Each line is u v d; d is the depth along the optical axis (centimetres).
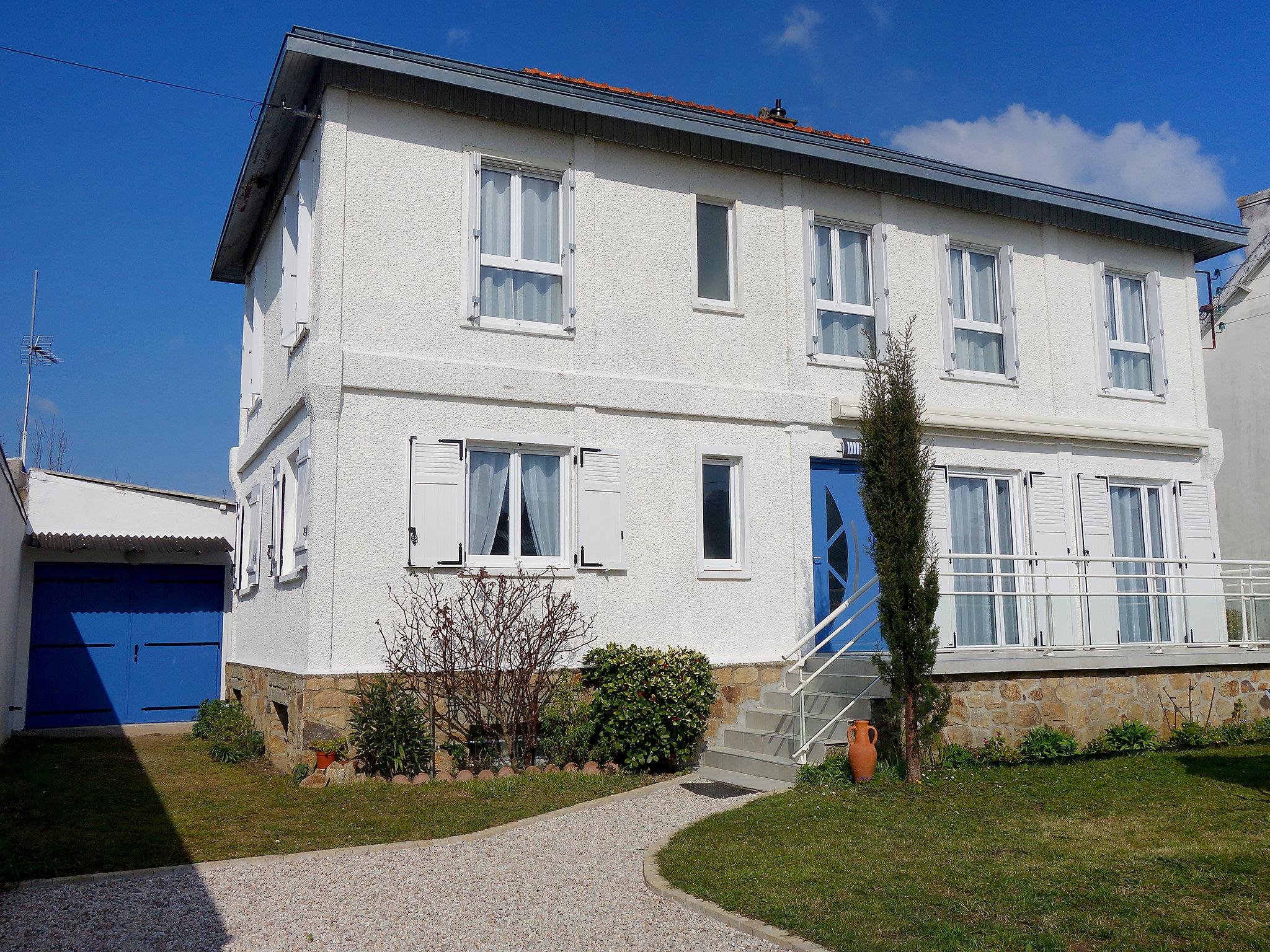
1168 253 1573
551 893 639
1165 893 595
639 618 1148
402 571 1041
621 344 1177
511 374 1109
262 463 1379
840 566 1274
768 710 1138
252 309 1594
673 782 1006
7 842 747
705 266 1255
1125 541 1484
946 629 1159
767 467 1240
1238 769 993
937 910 575
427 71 1064
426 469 1058
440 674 1032
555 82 1124
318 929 574
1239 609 1348
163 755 1257
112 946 548
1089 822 785
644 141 1199
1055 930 538
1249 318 1867
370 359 1045
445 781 989
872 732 1012
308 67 1055
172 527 1589
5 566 1199
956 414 1332
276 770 1096
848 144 1280
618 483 1152
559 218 1173
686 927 573
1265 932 528
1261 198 1919
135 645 1552
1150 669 1177
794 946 530
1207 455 1548
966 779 961
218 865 698
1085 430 1431
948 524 1317
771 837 758
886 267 1327
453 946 546
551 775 1022
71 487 1548
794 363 1266
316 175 1102
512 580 1084
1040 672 1094
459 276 1104
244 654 1467
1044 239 1460
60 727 1500
